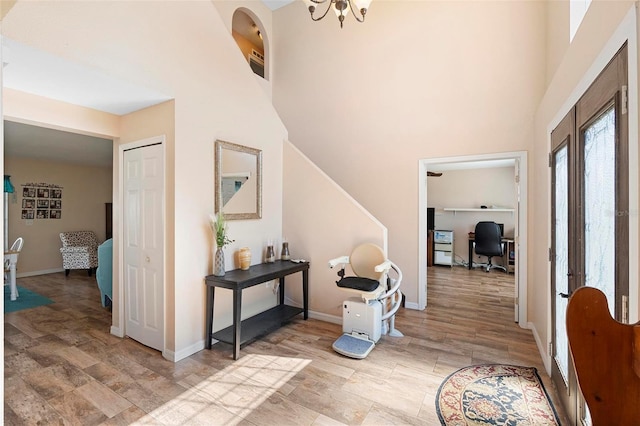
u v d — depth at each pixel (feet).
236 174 10.87
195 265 9.41
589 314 2.65
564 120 7.00
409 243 13.75
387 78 14.30
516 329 11.28
